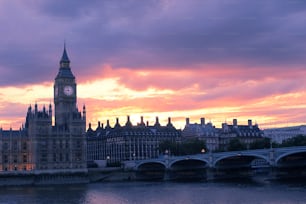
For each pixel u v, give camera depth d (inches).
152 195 6299.2
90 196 6461.6
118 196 6328.7
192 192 6446.9
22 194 6953.7
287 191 5954.7
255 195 5708.7
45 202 5871.1
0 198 6417.3
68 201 5940.0
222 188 6845.5
